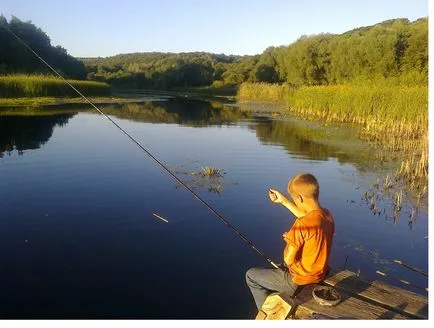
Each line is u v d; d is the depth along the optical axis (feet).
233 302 16.81
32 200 28.58
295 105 108.17
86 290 17.38
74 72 201.46
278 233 23.93
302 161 44.04
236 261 20.35
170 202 28.81
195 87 247.09
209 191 31.71
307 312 12.38
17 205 27.50
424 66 136.77
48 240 22.22
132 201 28.73
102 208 27.27
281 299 12.56
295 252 12.80
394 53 137.69
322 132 67.41
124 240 22.43
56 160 41.06
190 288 17.75
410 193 32.71
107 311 15.93
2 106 94.79
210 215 26.48
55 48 196.03
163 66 273.33
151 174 36.35
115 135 59.67
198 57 328.49
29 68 163.73
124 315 15.69
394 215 27.58
